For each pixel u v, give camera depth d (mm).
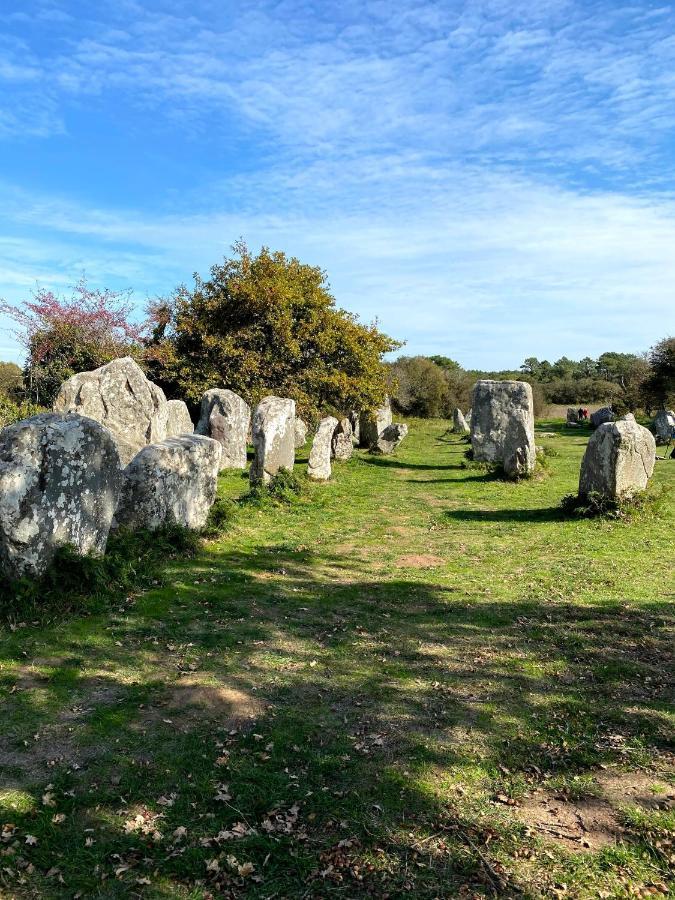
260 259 26859
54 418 7738
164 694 5652
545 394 56156
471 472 20562
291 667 6285
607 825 4059
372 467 21500
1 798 4191
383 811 4168
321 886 3559
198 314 26703
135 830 3961
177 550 9789
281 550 10617
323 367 26578
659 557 10453
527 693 5809
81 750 4766
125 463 14688
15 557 7160
